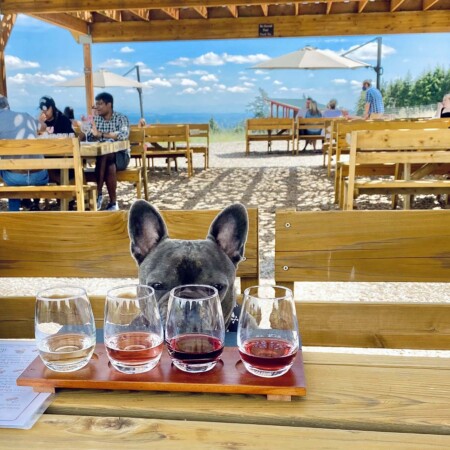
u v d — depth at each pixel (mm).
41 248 1750
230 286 1177
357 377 1002
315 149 13188
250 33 11297
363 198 6500
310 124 12227
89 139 6496
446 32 10898
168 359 1019
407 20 10906
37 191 4914
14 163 4609
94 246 1728
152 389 930
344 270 1683
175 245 1173
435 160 4461
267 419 873
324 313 1662
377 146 4512
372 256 1672
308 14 11156
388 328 1649
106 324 986
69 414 905
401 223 1652
